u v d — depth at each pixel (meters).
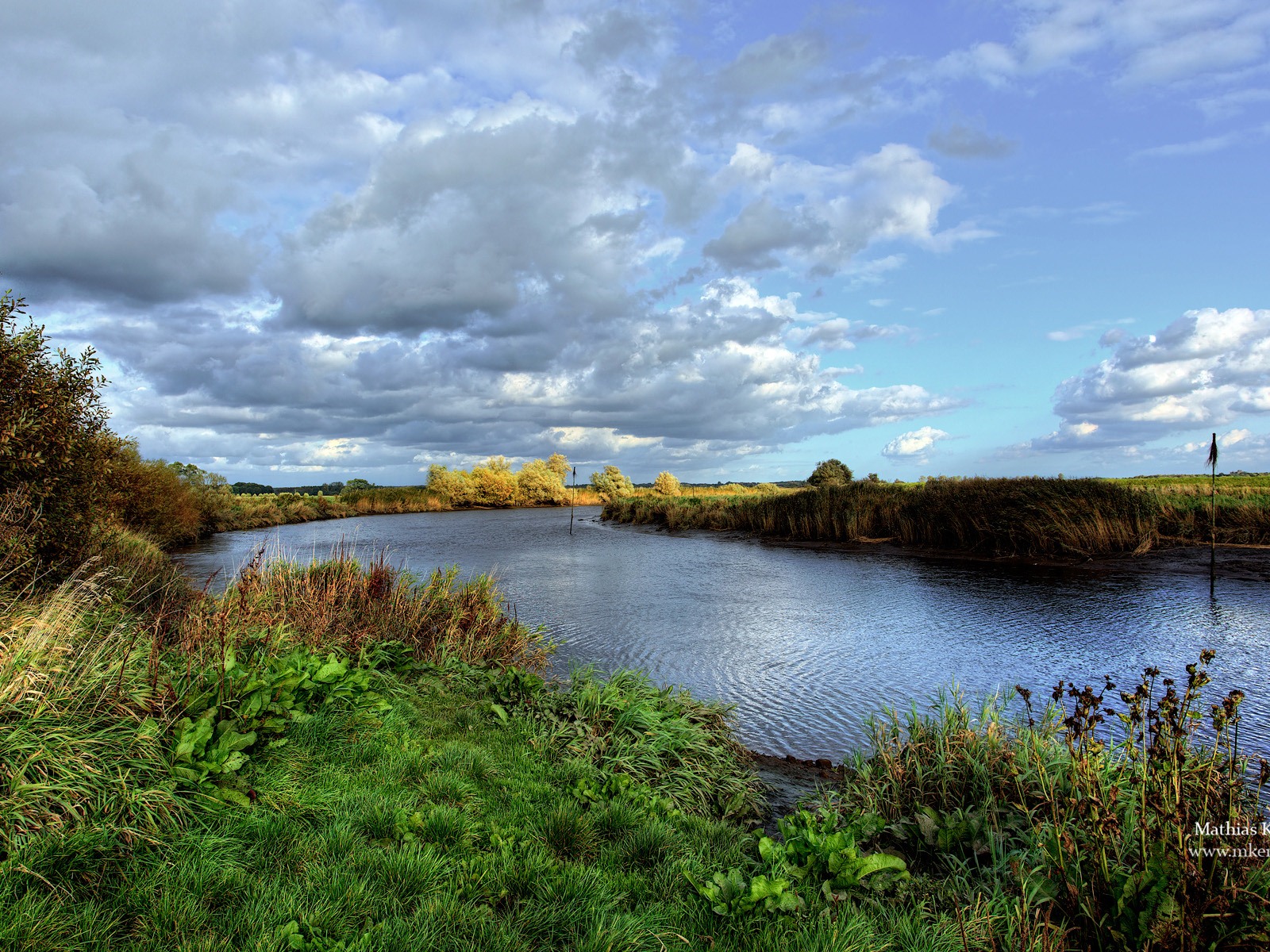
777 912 3.08
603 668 9.41
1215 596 13.09
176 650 5.33
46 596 5.71
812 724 7.26
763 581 17.70
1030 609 12.61
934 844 4.06
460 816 3.79
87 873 2.85
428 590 10.05
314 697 5.21
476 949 2.70
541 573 19.67
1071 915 3.20
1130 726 3.55
